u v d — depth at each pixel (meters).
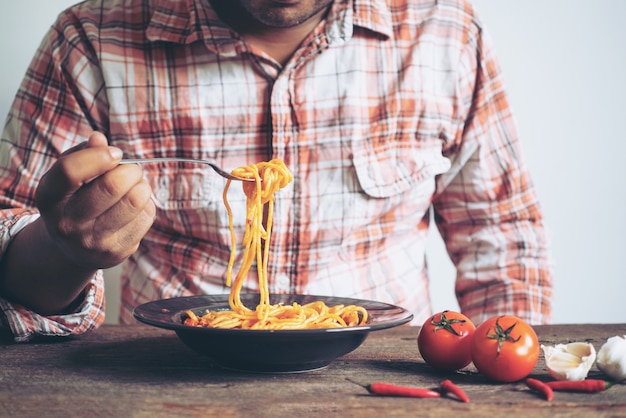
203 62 1.67
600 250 2.35
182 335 1.03
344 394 0.97
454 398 0.95
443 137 1.81
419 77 1.75
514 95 2.29
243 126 1.69
